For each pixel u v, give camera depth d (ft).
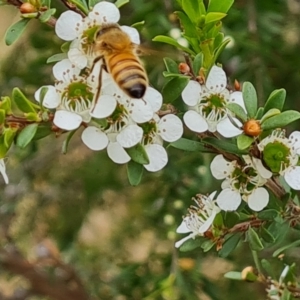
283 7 0.98
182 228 0.60
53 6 0.85
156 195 1.07
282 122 0.55
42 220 1.23
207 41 0.59
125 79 0.55
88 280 1.13
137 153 0.56
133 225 1.21
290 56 0.99
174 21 0.90
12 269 1.16
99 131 0.56
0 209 1.18
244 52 0.93
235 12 0.92
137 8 0.92
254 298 1.06
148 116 0.56
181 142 0.59
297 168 0.57
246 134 0.56
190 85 0.57
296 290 0.66
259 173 0.58
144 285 0.98
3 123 0.54
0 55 1.19
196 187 0.93
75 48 0.57
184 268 0.93
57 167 1.23
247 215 0.61
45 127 0.55
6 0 0.58
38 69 1.07
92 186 1.20
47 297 1.18
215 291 0.95
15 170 1.19
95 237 1.30
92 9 0.58
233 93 0.58
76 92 0.56
